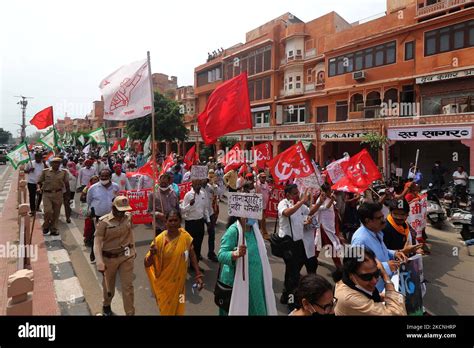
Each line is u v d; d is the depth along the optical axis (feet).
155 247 12.43
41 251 23.13
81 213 36.55
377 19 68.69
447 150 56.39
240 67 115.14
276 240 15.89
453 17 55.16
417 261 10.97
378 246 11.07
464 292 17.85
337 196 24.31
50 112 41.50
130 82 18.04
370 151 69.87
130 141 114.21
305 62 90.74
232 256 10.61
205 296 16.89
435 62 58.13
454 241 28.76
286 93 95.50
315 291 7.66
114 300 16.47
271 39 100.01
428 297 17.25
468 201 37.63
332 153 75.61
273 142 85.51
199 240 20.99
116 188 22.77
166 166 36.32
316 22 89.81
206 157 105.70
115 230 13.82
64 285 17.84
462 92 54.80
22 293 8.87
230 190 32.42
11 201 43.45
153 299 16.62
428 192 36.47
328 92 79.36
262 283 11.30
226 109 20.72
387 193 22.21
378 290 9.72
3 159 127.85
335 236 19.69
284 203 15.94
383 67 67.21
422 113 60.44
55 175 27.09
